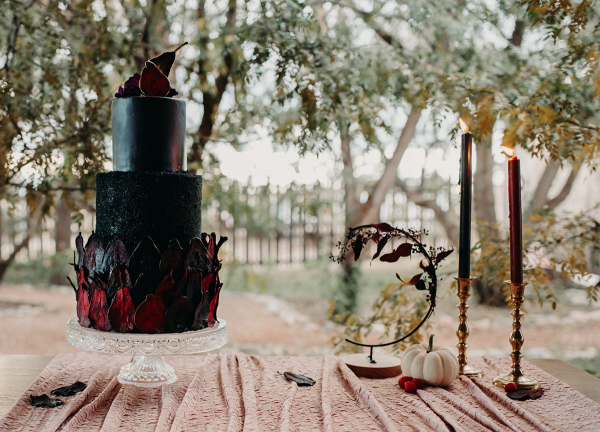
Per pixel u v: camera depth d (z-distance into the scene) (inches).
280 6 95.6
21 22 88.8
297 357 61.9
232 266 174.9
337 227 244.7
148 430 41.7
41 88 95.1
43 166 89.7
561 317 206.8
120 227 47.4
